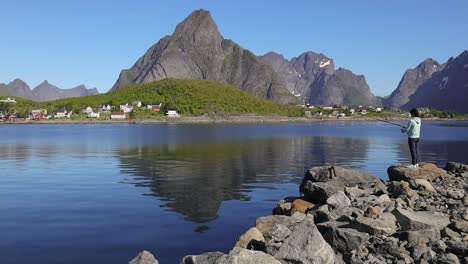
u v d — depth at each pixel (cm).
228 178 3272
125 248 1509
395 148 6650
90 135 11650
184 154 5559
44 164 4334
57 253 1452
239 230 1759
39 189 2767
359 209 1432
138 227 1792
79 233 1695
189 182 3070
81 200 2383
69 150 6331
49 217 1964
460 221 1241
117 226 1808
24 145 7531
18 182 3081
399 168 2016
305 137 10412
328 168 2020
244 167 4025
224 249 1513
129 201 2355
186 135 11588
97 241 1589
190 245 1554
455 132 13412
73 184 2980
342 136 10938
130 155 5422
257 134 12219
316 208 1691
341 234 1179
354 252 1134
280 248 1077
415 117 2064
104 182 3072
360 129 17162
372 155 5400
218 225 1838
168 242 1586
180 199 2419
